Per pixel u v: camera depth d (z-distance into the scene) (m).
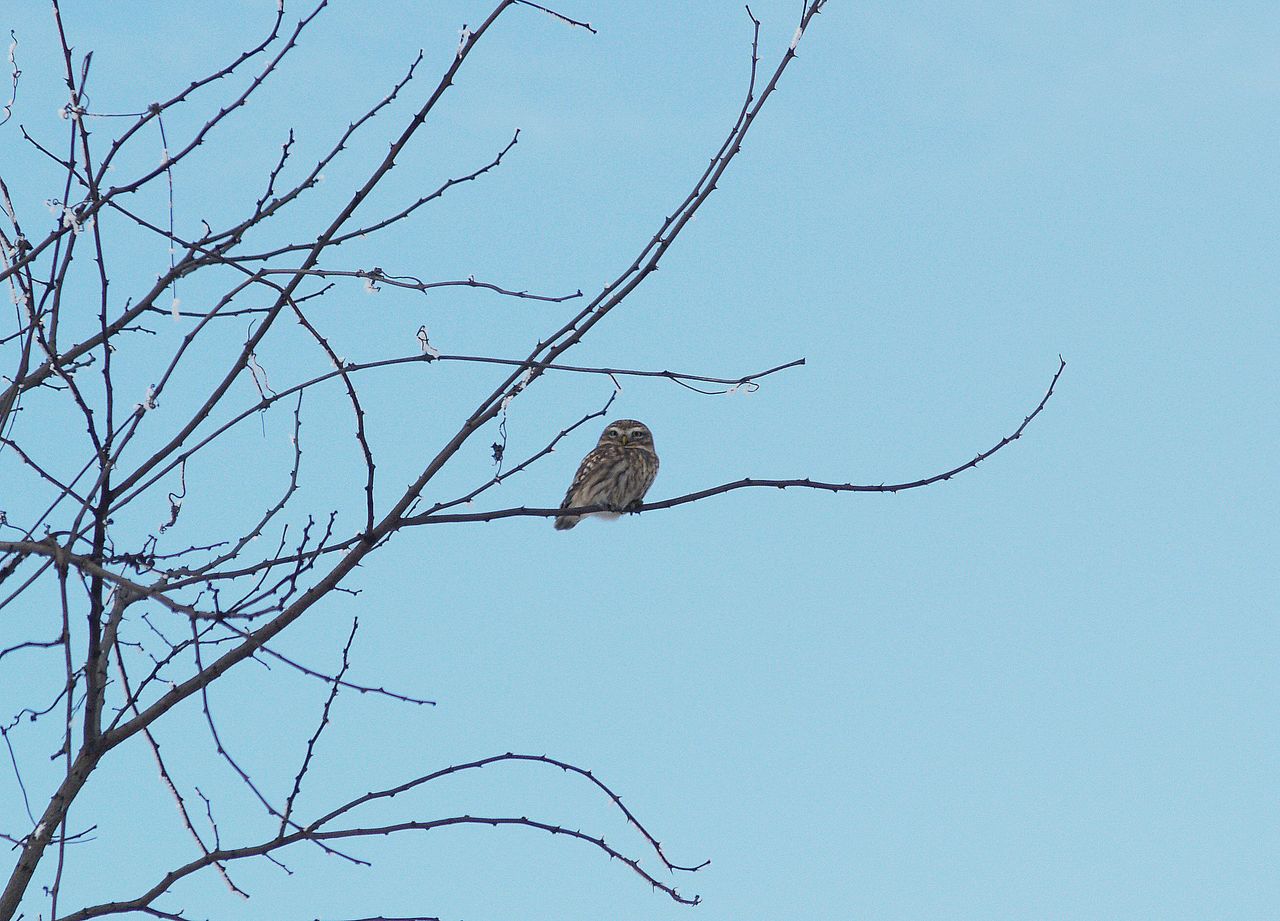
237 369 10.37
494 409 11.19
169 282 10.07
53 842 9.79
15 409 10.35
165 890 9.88
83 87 10.32
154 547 10.73
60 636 7.57
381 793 10.59
